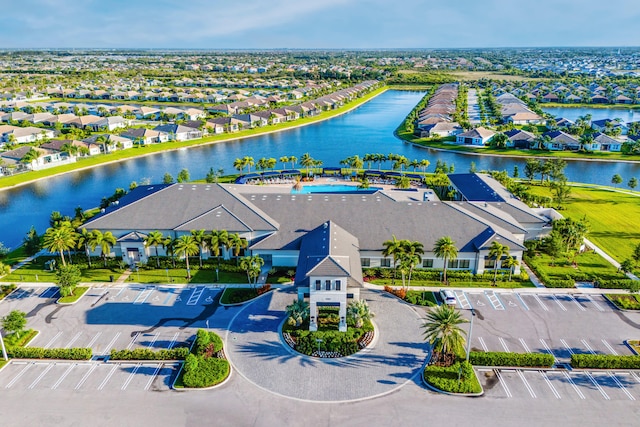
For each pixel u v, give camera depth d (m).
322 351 64.19
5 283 83.94
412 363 62.12
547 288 81.44
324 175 154.62
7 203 136.12
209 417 52.94
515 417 52.88
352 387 57.66
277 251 87.25
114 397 56.12
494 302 76.69
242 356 63.47
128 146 197.62
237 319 72.06
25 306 76.25
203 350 63.16
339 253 73.00
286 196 99.69
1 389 57.56
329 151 198.38
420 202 95.88
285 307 75.19
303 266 73.44
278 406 54.56
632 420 52.62
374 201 96.81
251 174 153.62
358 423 52.03
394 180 148.00
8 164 158.75
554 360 61.53
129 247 90.44
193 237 85.88
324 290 67.25
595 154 184.25
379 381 58.72
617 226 110.75
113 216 94.12
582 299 77.81
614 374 59.94
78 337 67.81
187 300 77.44
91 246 86.81
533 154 186.88
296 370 60.78
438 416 53.03
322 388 57.47
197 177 160.00
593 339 67.00
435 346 62.72
